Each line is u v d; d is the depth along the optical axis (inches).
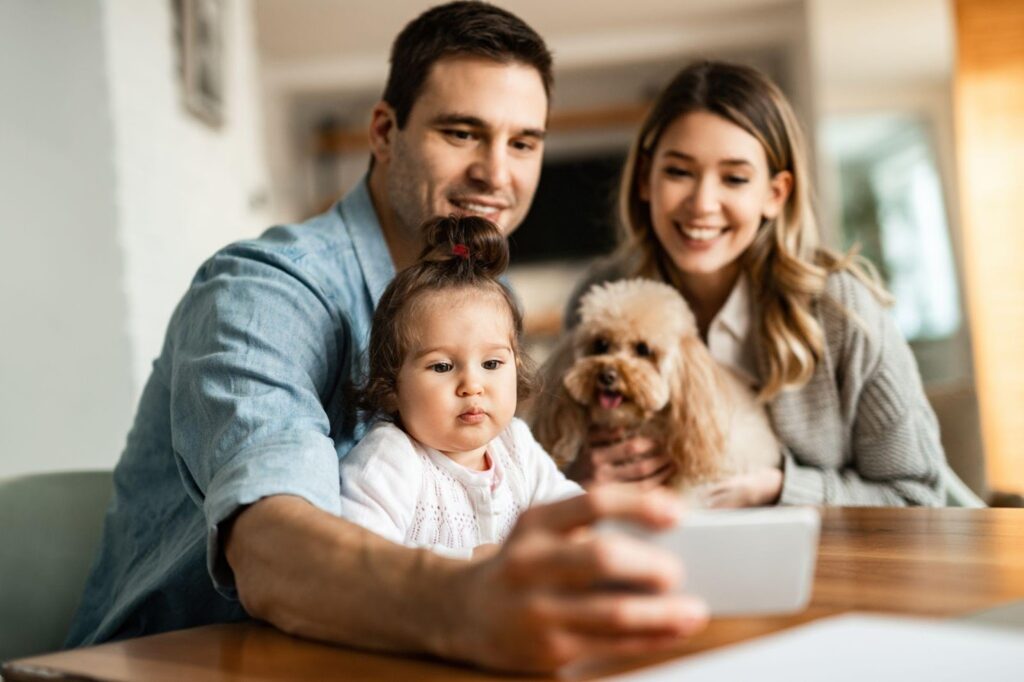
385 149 51.6
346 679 20.0
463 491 40.1
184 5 114.6
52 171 94.8
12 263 93.6
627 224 75.1
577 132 250.8
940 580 27.0
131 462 42.6
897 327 68.4
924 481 65.2
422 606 20.7
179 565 36.4
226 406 31.6
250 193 142.0
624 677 18.4
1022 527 37.3
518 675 19.4
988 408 152.2
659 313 67.1
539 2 205.8
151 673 21.2
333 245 45.9
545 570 17.4
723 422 65.8
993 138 154.5
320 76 238.5
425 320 39.5
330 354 39.3
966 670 16.5
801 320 65.0
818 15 197.8
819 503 62.2
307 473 28.3
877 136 194.1
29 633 43.6
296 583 23.8
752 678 17.0
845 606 24.0
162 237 106.3
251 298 36.5
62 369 94.3
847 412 66.1
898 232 190.9
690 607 17.0
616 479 66.4
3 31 93.8
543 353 242.4
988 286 153.6
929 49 191.2
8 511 45.0
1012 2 154.6
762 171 66.0
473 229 43.6
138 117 101.7
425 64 48.6
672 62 236.7
